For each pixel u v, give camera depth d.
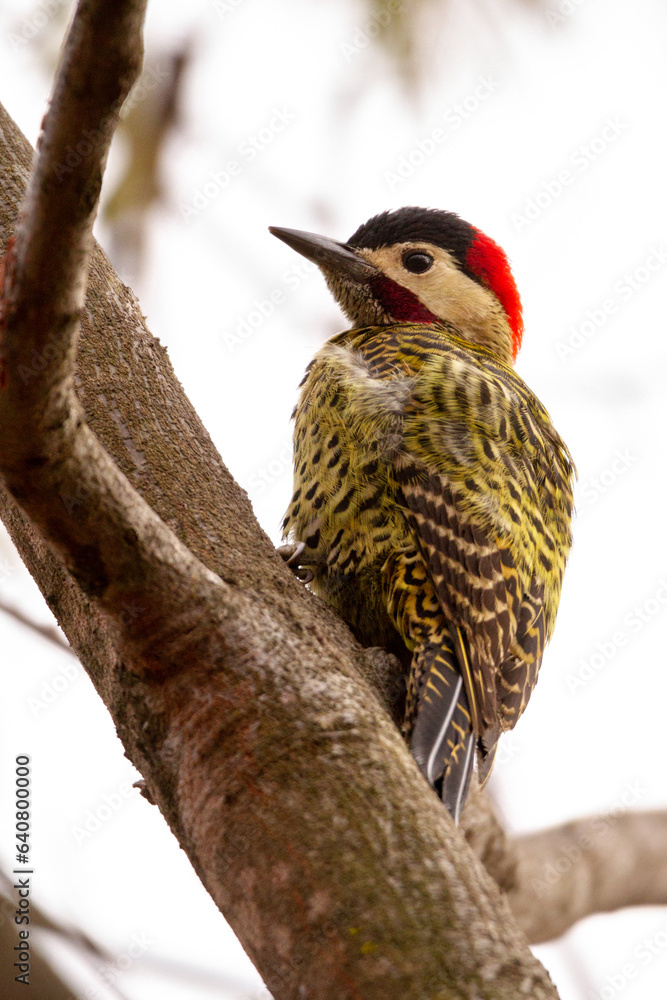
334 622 6.78
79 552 5.39
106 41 4.47
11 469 5.11
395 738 5.71
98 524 5.32
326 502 9.05
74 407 5.11
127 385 7.02
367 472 8.90
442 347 10.25
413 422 9.04
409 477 8.78
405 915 4.93
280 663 5.75
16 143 7.73
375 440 8.94
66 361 4.95
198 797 5.56
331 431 9.18
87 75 4.54
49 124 4.67
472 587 8.54
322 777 5.41
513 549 9.06
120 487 5.34
